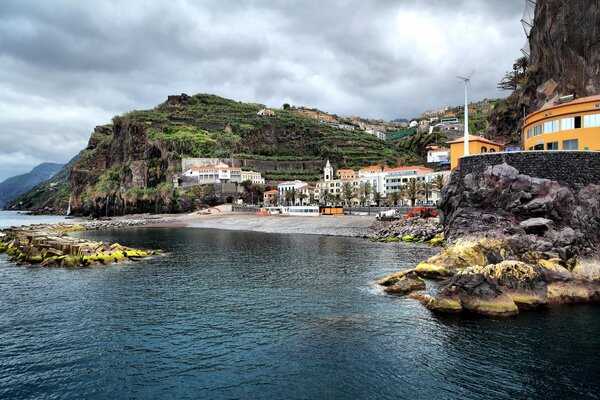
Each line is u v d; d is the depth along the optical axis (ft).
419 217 344.90
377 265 192.44
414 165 608.19
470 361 88.28
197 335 105.70
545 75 296.71
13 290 155.63
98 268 199.52
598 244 141.28
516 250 142.10
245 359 91.09
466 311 115.75
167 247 276.21
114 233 390.42
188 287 156.56
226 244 289.33
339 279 164.25
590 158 153.07
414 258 209.46
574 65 252.21
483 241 150.10
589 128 178.81
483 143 268.00
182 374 84.84
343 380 81.10
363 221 384.88
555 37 265.54
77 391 78.84
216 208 594.24
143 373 85.56
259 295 142.41
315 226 390.21
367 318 114.73
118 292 150.82
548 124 192.44
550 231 139.95
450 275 152.05
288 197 617.62
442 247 243.40
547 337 99.40
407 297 134.31
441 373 83.41
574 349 92.94
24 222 608.19
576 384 78.84
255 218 484.33
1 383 82.02
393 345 96.58
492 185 157.48
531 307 118.32
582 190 150.82
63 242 247.70
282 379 81.87
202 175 650.43
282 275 175.01
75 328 112.37
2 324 116.06
